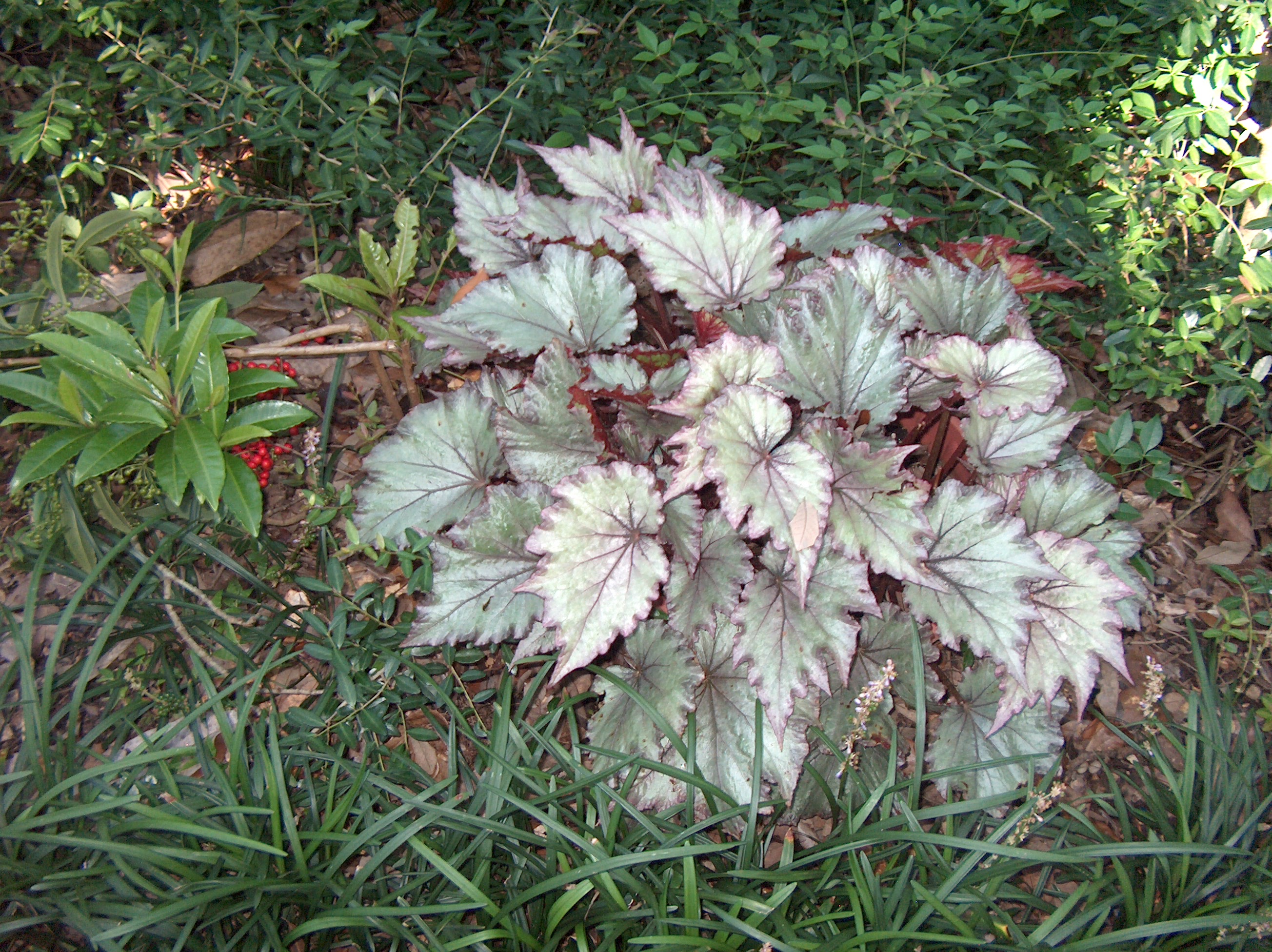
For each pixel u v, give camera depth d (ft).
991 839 2.94
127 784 2.93
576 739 3.11
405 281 3.68
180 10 4.15
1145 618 3.74
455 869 2.81
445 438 3.43
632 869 2.91
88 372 3.14
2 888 2.71
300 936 2.70
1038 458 3.18
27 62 4.59
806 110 4.06
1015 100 4.51
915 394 3.21
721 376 2.95
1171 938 2.89
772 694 2.91
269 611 3.47
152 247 3.92
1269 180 3.83
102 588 3.32
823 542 2.98
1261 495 4.05
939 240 4.35
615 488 2.97
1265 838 3.12
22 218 3.70
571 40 4.20
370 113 4.15
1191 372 3.93
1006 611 2.98
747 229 3.21
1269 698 3.33
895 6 4.14
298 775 3.17
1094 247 4.12
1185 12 3.96
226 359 3.55
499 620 3.14
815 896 2.90
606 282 3.30
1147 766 3.32
